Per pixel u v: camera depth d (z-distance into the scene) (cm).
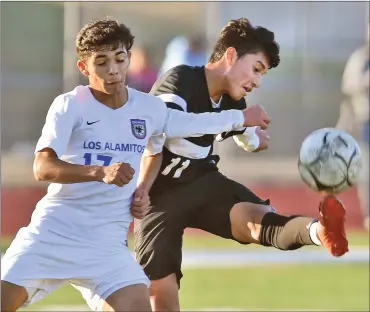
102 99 1398
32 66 4838
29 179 4441
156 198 1608
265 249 3316
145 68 4584
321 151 1469
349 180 1480
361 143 3691
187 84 1559
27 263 1363
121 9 5062
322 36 4966
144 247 1597
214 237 3559
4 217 3778
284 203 4281
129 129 1409
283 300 2462
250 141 1684
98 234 1388
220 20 4641
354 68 3656
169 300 1580
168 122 1471
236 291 2583
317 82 4984
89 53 1370
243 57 1561
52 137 1346
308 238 1455
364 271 2916
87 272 1378
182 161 1589
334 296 2522
